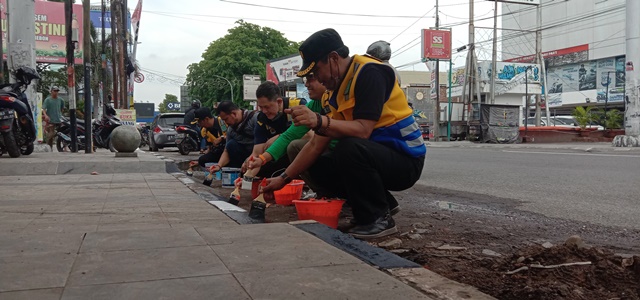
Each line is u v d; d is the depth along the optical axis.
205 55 45.16
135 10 28.45
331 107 3.05
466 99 28.28
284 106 4.51
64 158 7.89
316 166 3.47
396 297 1.65
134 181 5.70
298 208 3.13
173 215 3.27
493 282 2.14
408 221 3.76
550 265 2.24
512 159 10.41
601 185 5.88
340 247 2.33
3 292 1.64
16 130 8.23
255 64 42.81
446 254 2.71
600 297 1.92
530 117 35.09
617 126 22.81
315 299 1.62
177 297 1.62
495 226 3.59
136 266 1.96
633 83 13.59
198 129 13.14
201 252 2.18
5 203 3.85
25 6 10.06
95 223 2.93
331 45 2.80
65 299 1.59
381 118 2.96
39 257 2.08
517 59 45.00
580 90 39.94
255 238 2.45
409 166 3.04
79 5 26.08
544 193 5.40
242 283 1.76
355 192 2.97
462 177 7.19
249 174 3.72
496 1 27.02
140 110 65.94
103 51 22.20
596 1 38.34
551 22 42.50
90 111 10.58
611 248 2.95
